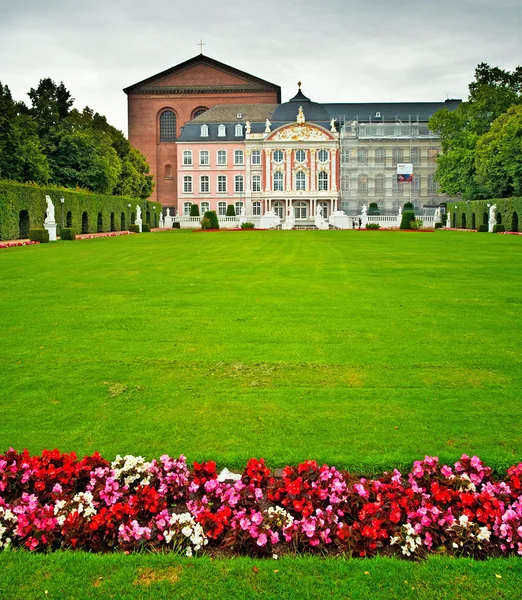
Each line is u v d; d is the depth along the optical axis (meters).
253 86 103.12
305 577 4.32
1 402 7.84
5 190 40.47
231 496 5.16
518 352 10.05
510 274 20.05
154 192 105.25
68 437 6.76
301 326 11.98
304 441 6.62
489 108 66.00
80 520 4.88
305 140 91.12
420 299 15.02
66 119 65.06
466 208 65.44
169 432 6.89
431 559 4.54
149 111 104.00
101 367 9.32
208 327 11.93
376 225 70.62
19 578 4.32
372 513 4.91
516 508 5.02
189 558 4.55
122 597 4.11
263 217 80.31
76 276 19.67
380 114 94.38
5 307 14.10
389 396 8.01
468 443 6.55
